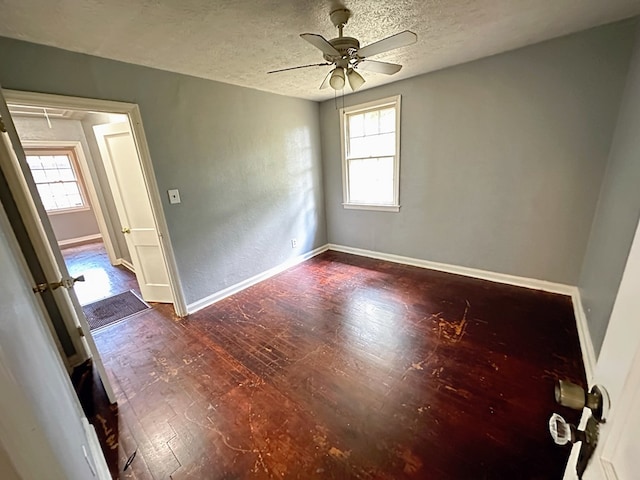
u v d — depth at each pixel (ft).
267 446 4.99
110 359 7.52
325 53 6.02
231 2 5.26
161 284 10.51
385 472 4.47
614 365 1.63
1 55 5.86
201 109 9.35
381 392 6.00
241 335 8.34
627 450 1.37
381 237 13.73
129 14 5.45
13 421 1.65
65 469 2.35
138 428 5.47
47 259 6.59
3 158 5.70
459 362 6.70
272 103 11.60
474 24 6.79
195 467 4.71
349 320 8.80
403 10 5.96
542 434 4.91
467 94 9.80
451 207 11.21
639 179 5.32
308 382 6.40
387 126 12.26
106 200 14.64
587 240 8.68
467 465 4.50
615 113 7.59
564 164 8.63
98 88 7.19
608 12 6.55
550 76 8.28
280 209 12.66
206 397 6.13
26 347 2.46
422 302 9.58
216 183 10.10
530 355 6.81
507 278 10.52
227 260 10.82
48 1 4.86
